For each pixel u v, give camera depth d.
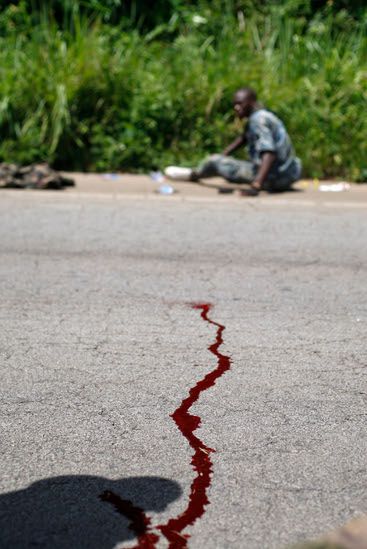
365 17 14.47
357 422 4.01
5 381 4.42
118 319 5.50
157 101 12.09
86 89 12.13
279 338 5.21
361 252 7.49
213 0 14.43
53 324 5.36
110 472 3.49
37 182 10.20
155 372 4.59
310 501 3.29
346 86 12.55
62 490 3.34
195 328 5.36
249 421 3.99
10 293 6.00
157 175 11.26
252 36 13.85
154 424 3.94
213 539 3.02
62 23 14.45
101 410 4.08
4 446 3.70
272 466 3.56
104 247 7.41
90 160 11.92
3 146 11.62
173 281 6.42
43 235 7.80
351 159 11.93
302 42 13.48
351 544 2.39
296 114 12.16
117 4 14.47
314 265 7.00
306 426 3.95
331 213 9.22
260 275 6.65
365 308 5.88
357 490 3.38
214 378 4.52
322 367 4.73
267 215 8.99
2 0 14.41
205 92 12.29
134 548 2.95
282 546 2.98
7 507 3.21
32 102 11.96
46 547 2.95
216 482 3.42
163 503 3.25
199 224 8.46
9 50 12.96
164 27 14.02
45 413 4.04
